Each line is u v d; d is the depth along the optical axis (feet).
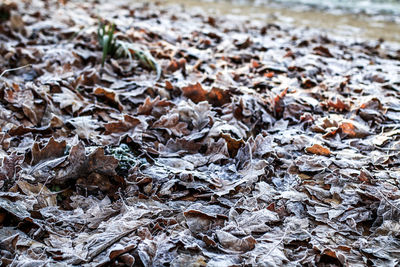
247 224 4.51
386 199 4.61
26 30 6.99
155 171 4.83
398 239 4.44
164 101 5.51
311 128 5.37
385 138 5.21
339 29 9.83
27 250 4.30
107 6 10.52
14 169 4.67
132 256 4.28
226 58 6.71
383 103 5.72
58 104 5.41
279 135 5.30
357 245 4.42
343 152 5.08
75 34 7.04
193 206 4.62
